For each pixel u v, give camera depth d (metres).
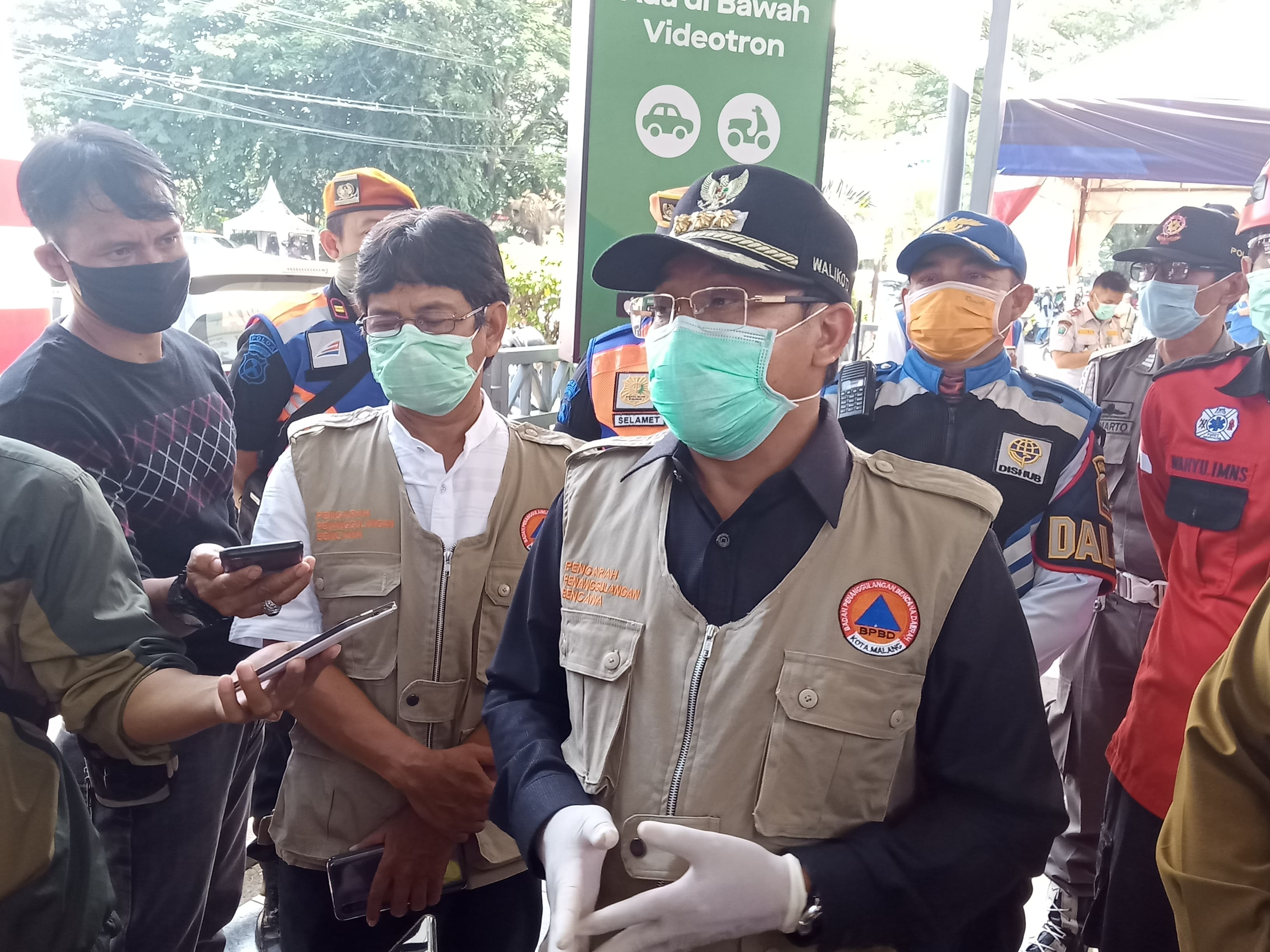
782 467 1.23
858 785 1.12
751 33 2.63
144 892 1.90
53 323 2.03
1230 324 4.20
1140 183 8.12
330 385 2.82
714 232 1.17
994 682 1.14
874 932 1.06
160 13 12.87
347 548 1.69
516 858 1.71
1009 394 2.22
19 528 1.26
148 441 2.00
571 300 2.79
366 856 1.61
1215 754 1.21
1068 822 1.15
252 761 2.28
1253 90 5.38
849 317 1.22
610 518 1.30
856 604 1.15
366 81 13.12
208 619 1.62
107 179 1.85
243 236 9.32
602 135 2.61
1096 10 17.22
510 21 14.16
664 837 1.02
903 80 17.81
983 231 2.20
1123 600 2.63
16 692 1.30
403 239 1.65
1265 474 1.92
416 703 1.67
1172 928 1.92
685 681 1.16
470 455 1.77
